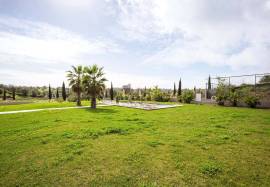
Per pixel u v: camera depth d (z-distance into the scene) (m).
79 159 4.12
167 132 6.93
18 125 8.31
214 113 13.10
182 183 3.05
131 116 11.55
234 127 7.86
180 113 13.26
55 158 4.17
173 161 4.03
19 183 3.04
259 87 18.69
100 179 3.19
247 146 5.13
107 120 9.83
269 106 17.09
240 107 18.72
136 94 41.84
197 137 6.15
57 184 3.01
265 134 6.57
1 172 3.44
